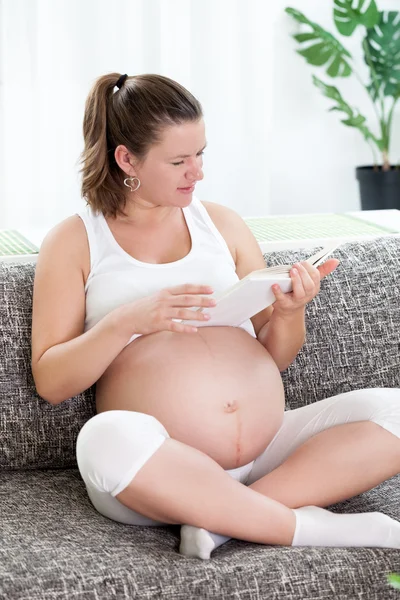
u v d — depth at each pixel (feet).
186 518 5.21
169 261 6.38
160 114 5.96
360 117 14.82
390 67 15.07
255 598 4.90
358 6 14.64
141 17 13.58
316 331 7.09
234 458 5.92
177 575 4.90
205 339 6.05
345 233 8.19
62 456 6.48
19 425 6.35
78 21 13.28
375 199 15.10
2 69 13.07
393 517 5.81
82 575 4.81
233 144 14.67
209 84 14.26
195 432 5.80
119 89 6.23
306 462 5.78
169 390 5.82
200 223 6.58
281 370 6.64
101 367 5.84
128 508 5.49
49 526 5.46
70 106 13.52
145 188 6.17
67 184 13.75
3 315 6.40
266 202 15.06
